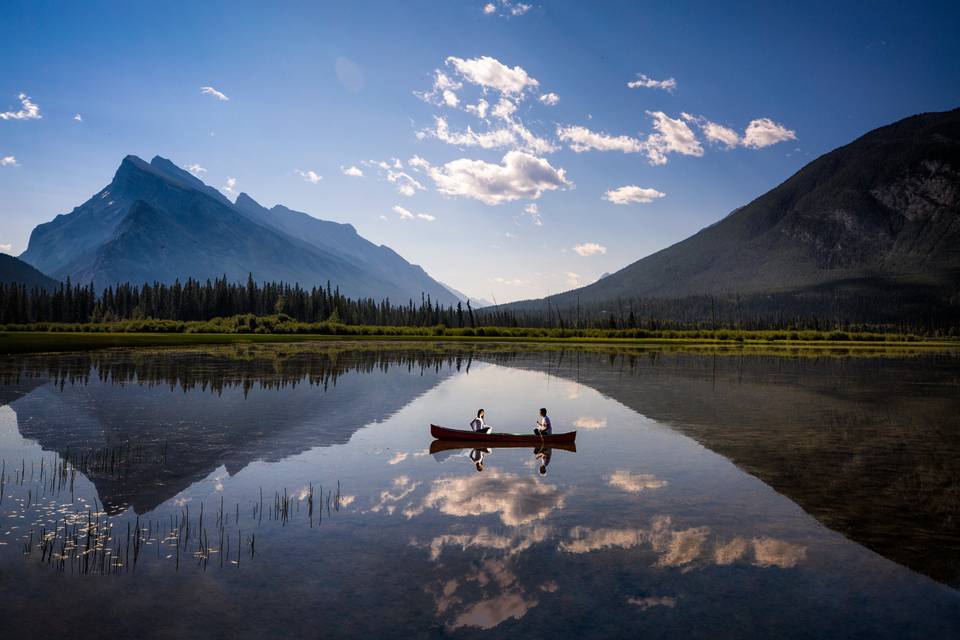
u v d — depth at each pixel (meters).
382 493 15.04
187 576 10.09
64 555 10.90
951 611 9.21
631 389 38.62
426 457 19.00
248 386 36.03
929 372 56.12
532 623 8.64
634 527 12.73
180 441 20.72
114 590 9.55
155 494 14.70
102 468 17.08
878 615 9.05
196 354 64.00
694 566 10.77
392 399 32.09
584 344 121.94
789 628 8.62
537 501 14.49
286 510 13.58
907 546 11.84
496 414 28.05
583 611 9.04
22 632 8.22
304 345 93.75
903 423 26.42
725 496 15.04
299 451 19.53
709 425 25.47
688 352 91.88
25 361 51.16
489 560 10.91
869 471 17.64
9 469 16.88
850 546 11.81
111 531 12.16
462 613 8.93
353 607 9.09
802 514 13.70
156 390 33.53
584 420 26.62
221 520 12.88
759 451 20.31
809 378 48.09
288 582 9.91
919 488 15.86
